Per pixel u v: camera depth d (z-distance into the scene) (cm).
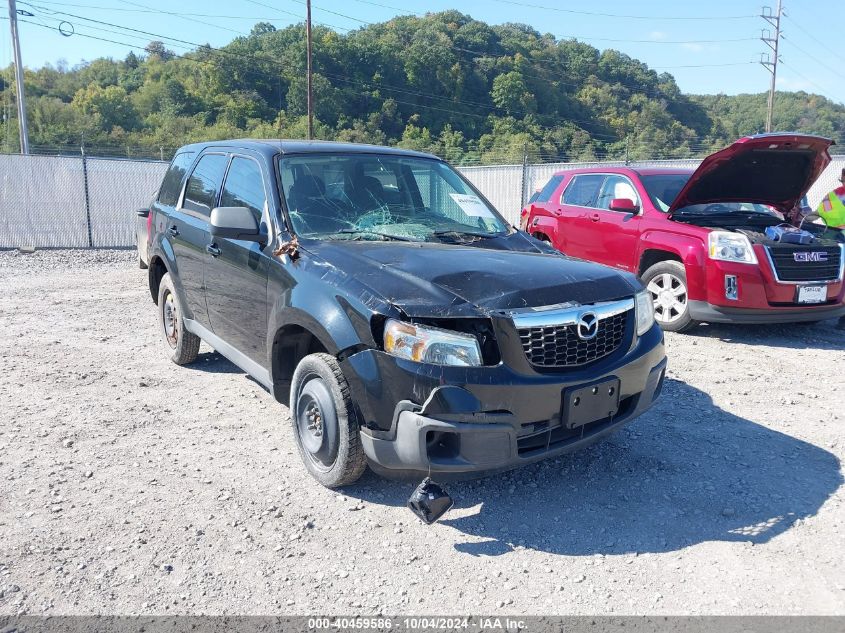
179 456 432
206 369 618
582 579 307
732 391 565
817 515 361
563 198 955
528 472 414
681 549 331
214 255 487
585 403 344
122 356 660
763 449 447
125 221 1761
